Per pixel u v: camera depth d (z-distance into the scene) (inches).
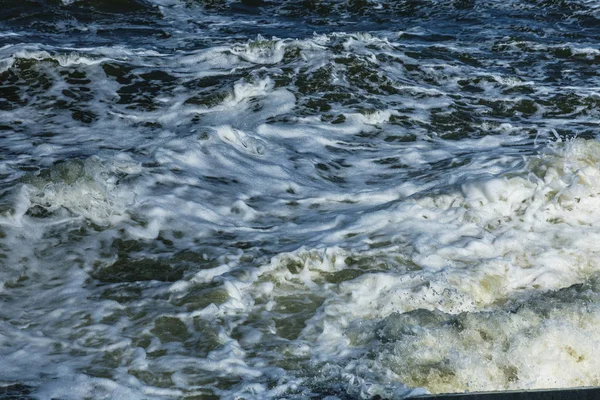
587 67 476.1
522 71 460.4
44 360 185.0
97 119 352.5
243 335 200.4
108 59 415.2
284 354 192.2
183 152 305.0
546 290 230.5
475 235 254.2
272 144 334.3
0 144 316.2
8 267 225.5
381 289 223.6
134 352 190.5
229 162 306.3
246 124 356.2
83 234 245.3
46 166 292.7
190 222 257.4
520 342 187.3
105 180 273.4
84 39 478.0
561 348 187.6
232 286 220.1
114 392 173.8
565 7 615.5
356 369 183.8
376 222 260.8
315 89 399.2
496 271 236.4
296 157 322.3
